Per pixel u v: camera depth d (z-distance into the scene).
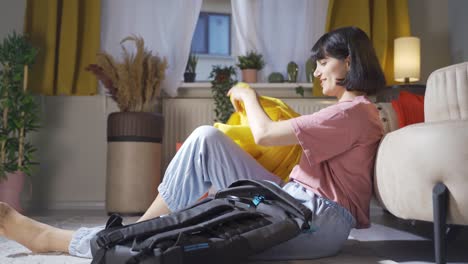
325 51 1.47
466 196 1.19
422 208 1.29
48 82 3.76
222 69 3.87
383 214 3.42
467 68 1.38
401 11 3.92
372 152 1.47
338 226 1.38
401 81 3.88
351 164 1.40
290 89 4.00
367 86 1.43
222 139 1.48
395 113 2.61
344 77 1.45
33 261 1.34
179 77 3.92
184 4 3.94
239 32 4.06
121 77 3.48
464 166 1.19
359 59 1.42
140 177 3.38
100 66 3.53
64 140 3.93
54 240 1.44
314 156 1.34
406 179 1.32
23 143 3.49
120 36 3.99
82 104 3.95
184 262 1.03
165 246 1.02
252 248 1.14
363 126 1.40
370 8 3.96
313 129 1.34
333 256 1.46
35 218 2.92
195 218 1.15
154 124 3.45
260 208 1.26
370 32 3.90
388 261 1.38
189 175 1.48
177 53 3.94
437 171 1.24
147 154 3.41
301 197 1.37
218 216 1.20
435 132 1.24
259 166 1.53
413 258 1.60
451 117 1.40
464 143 1.20
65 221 2.75
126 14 3.99
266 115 1.39
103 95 3.94
